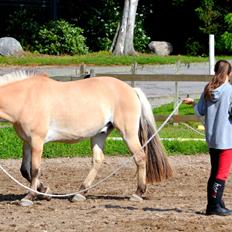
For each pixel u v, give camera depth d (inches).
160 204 462.3
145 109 489.1
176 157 684.7
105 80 488.7
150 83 1132.5
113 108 483.2
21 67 1234.6
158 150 486.0
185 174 595.2
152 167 485.7
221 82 407.2
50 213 433.7
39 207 454.9
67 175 593.3
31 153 466.9
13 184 553.9
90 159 670.5
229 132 406.6
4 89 466.6
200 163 652.1
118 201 477.1
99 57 1380.4
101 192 515.2
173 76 798.5
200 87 1098.7
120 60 1315.2
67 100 472.7
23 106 463.8
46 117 466.6
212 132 408.5
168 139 724.7
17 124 467.8
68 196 492.1
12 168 625.0
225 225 390.3
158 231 377.4
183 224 391.5
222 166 409.4
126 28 1487.5
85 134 478.6
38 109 464.8
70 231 380.2
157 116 757.3
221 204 416.2
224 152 406.9
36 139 465.4
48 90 471.2
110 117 483.8
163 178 485.7
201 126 808.3
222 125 405.7
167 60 1339.8
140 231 378.0
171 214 422.0
